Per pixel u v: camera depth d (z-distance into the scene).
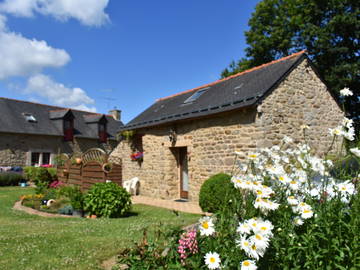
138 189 11.59
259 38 17.69
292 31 17.03
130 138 12.36
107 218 6.95
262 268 2.03
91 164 10.82
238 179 2.19
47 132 19.33
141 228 5.43
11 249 4.19
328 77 13.87
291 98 7.98
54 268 3.48
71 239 4.74
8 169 16.58
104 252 4.06
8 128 17.28
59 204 8.58
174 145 9.88
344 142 2.59
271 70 8.95
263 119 7.14
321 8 15.34
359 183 2.31
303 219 2.10
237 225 2.15
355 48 14.53
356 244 1.88
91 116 24.17
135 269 2.51
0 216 7.29
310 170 2.47
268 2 18.06
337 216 2.04
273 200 2.19
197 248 2.24
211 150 8.48
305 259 2.10
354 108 14.08
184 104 10.67
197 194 8.92
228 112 7.85
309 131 8.29
